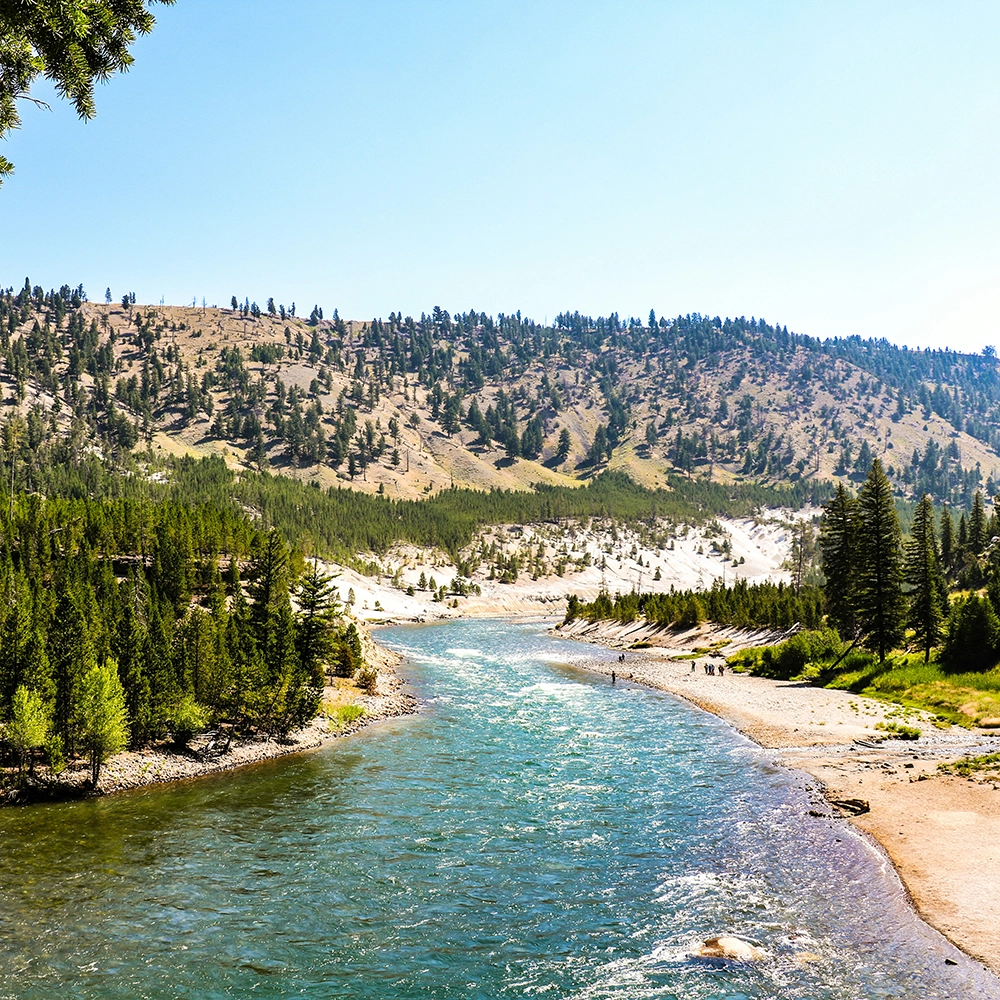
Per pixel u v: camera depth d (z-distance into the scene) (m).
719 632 124.19
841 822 33.12
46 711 39.50
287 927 24.06
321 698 57.41
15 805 36.66
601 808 36.44
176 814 35.69
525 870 28.66
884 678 68.19
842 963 21.27
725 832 32.50
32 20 9.22
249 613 63.72
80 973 21.19
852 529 85.56
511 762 46.03
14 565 84.56
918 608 73.38
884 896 25.47
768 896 25.88
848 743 49.03
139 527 112.25
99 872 28.48
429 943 23.00
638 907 25.27
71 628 43.19
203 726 47.88
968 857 28.06
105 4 9.79
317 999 19.97
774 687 75.56
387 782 41.41
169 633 50.50
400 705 65.75
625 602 165.38
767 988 20.06
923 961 21.23
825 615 102.56
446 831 33.19
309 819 34.94
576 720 60.34
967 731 50.38
